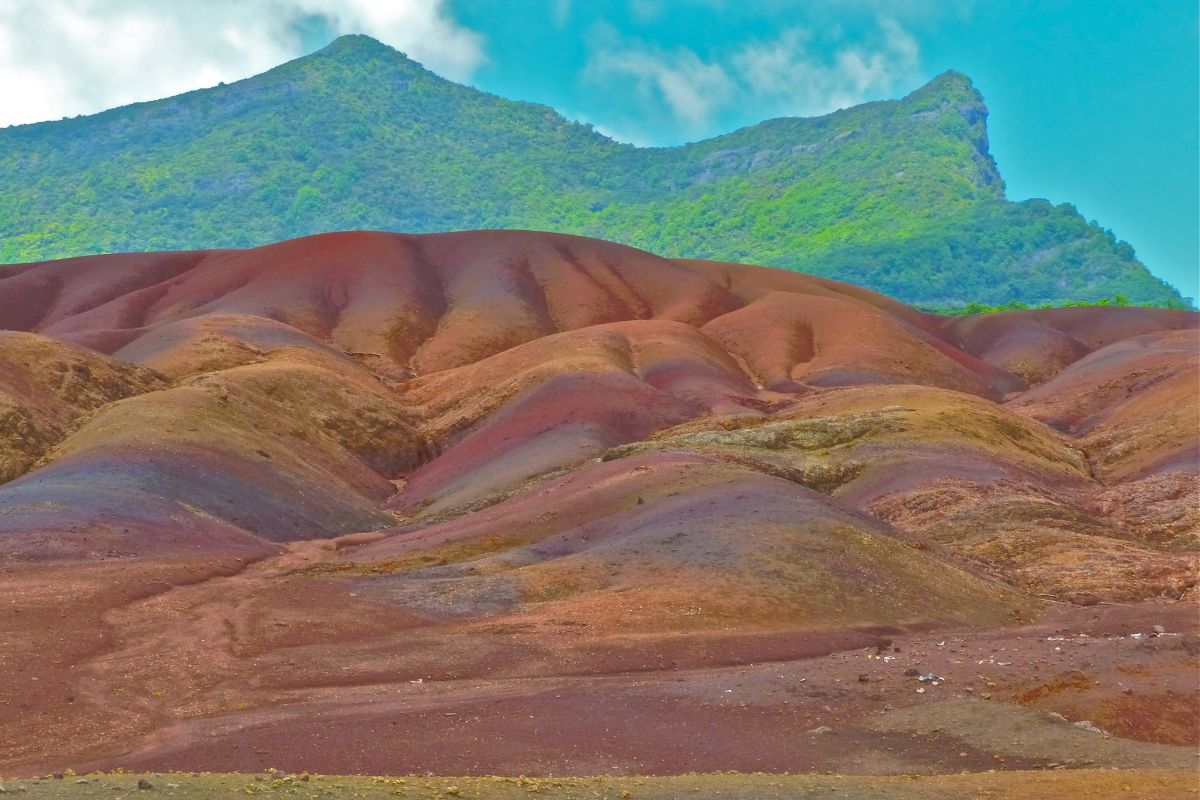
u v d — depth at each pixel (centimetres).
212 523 6231
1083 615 4766
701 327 17138
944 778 2316
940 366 15562
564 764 2550
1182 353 12738
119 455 6819
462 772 2447
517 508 6388
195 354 11325
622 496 6056
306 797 1830
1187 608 4753
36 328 17538
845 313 16588
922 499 7131
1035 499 7075
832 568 4781
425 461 10244
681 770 2564
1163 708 3128
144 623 3962
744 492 5688
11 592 4188
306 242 19200
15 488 6253
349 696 3241
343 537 6700
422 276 18850
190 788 1794
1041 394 13250
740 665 3778
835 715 3081
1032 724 2861
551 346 12344
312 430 9481
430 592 4625
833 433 8544
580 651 3809
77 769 2512
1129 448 9031
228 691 3259
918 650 3809
